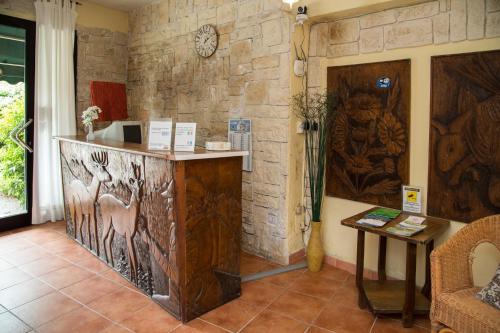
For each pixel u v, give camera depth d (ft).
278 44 9.84
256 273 9.66
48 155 13.39
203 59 12.18
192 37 12.53
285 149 9.93
